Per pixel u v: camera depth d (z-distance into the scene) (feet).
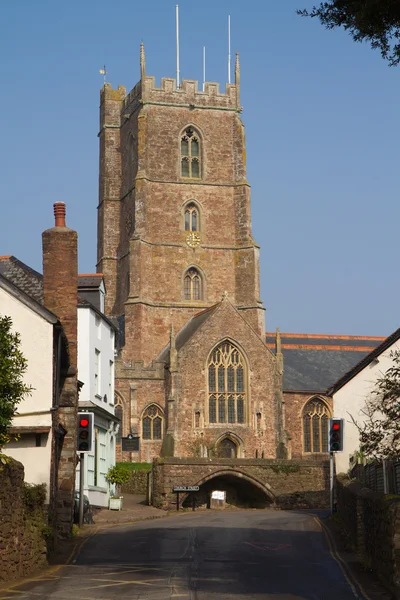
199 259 346.33
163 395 300.61
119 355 330.34
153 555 101.65
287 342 353.31
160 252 343.26
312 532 127.24
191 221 349.00
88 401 171.12
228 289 347.97
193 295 344.90
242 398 298.76
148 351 333.62
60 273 125.49
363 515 101.55
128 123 364.79
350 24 70.64
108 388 193.77
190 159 352.90
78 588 76.74
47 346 108.37
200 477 195.52
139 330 331.36
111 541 115.96
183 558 98.68
